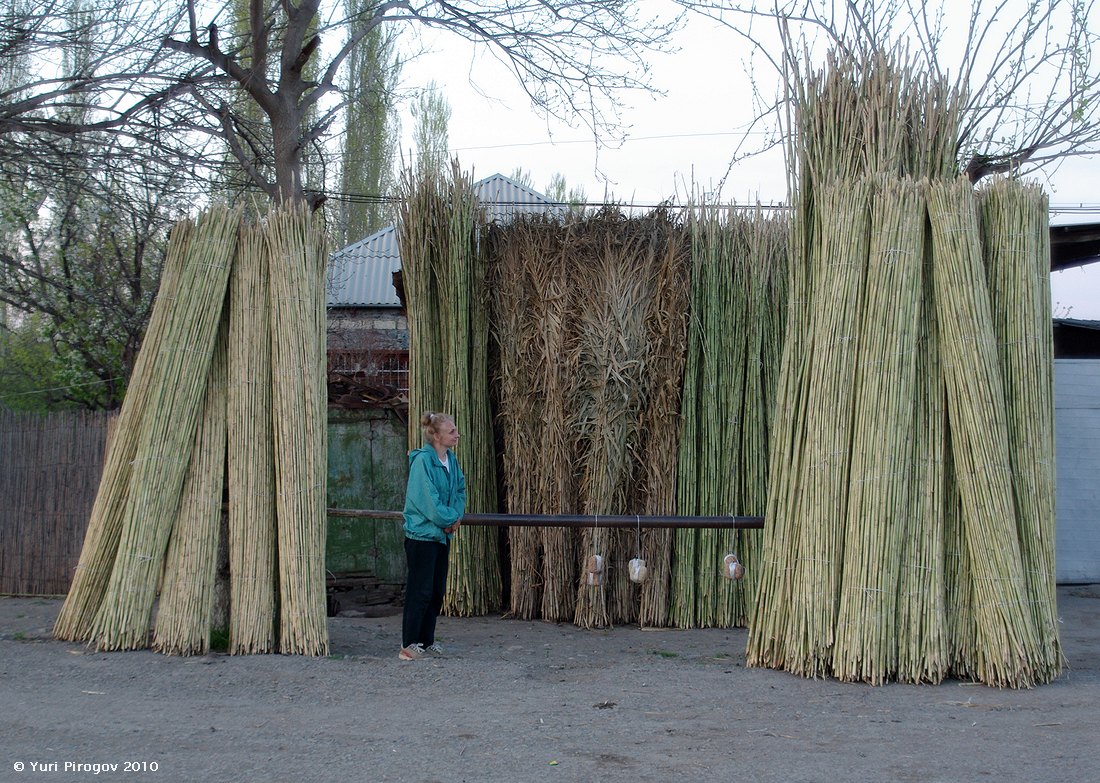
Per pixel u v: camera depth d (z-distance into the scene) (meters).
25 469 10.09
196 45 13.47
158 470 6.97
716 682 6.31
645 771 4.58
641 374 9.16
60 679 6.12
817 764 4.68
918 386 6.47
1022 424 6.43
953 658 6.30
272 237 7.25
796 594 6.52
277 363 7.11
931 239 6.63
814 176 6.94
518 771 4.58
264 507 7.03
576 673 6.71
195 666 6.49
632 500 9.25
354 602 9.93
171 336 7.12
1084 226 11.17
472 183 9.84
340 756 4.79
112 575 6.95
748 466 9.30
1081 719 5.41
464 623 9.13
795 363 6.86
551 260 9.34
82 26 11.78
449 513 7.14
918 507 6.34
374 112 16.77
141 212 13.53
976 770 4.58
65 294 15.22
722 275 9.48
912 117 6.87
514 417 9.43
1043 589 6.32
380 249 22.89
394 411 10.25
